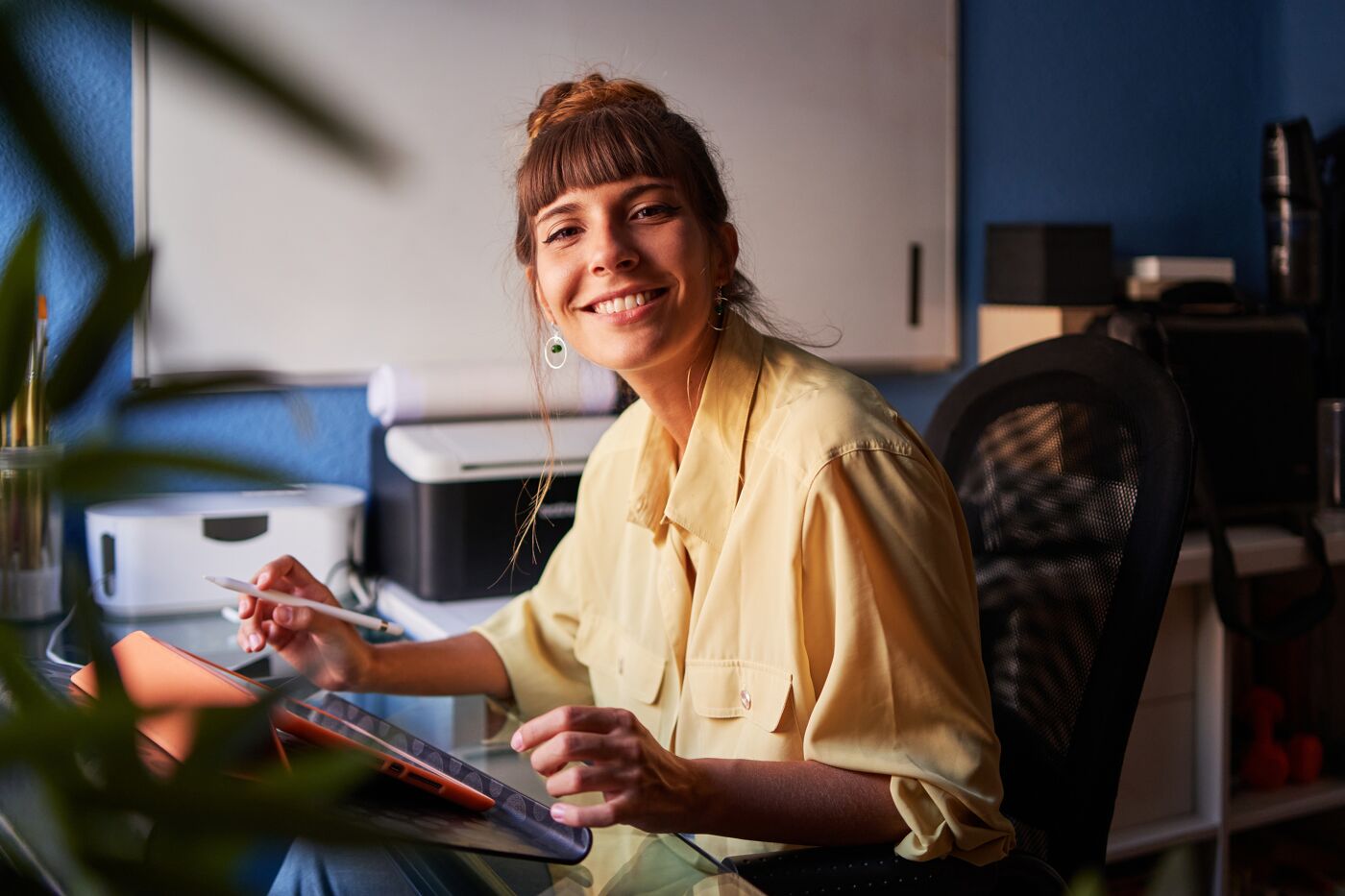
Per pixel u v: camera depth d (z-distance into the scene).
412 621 1.78
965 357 2.59
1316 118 2.78
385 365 2.01
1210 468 2.20
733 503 1.09
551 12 2.14
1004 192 2.60
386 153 0.21
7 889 0.30
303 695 1.21
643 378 1.15
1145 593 1.04
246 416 1.99
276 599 1.20
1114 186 2.72
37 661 1.08
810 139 2.38
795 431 1.02
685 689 1.12
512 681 1.35
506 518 1.87
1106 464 1.13
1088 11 2.66
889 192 2.46
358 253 2.05
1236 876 2.26
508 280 2.14
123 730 0.25
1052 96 2.63
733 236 1.17
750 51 2.31
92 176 0.22
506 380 1.98
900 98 2.45
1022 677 1.12
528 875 0.82
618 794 0.82
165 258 1.91
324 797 0.27
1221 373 2.21
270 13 1.95
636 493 1.21
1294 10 2.81
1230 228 2.86
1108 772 1.03
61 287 1.64
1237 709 2.41
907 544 0.97
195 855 0.27
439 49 2.07
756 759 1.02
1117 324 2.18
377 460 2.05
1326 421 2.40
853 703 0.94
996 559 1.20
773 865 0.88
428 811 0.85
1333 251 2.54
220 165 1.93
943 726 0.94
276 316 2.00
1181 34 2.76
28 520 1.33
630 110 1.10
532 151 1.12
